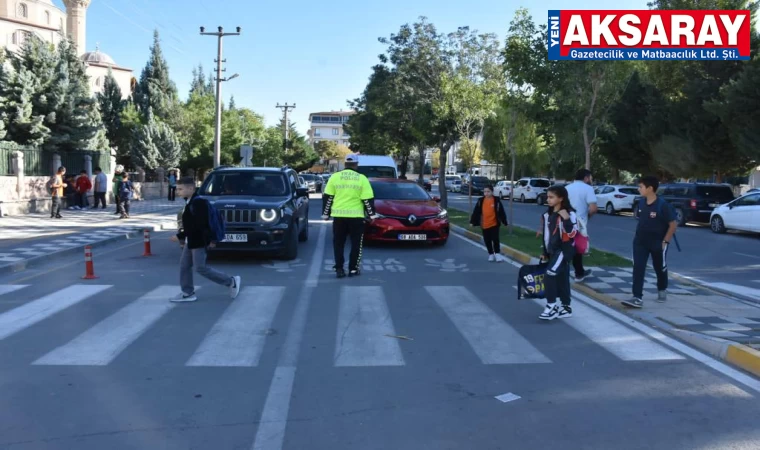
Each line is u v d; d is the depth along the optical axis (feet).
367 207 33.71
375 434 13.87
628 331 22.90
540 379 17.61
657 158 103.60
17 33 198.49
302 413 15.01
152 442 13.35
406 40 98.89
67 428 14.01
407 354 19.83
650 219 26.20
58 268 35.96
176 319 23.81
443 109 81.05
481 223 40.68
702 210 76.38
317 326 23.08
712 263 43.27
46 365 18.30
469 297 28.76
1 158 71.82
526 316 25.12
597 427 14.37
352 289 30.27
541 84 52.54
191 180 26.27
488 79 88.33
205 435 13.73
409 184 51.24
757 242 59.41
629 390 16.80
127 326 22.71
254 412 15.05
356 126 144.25
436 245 48.96
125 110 157.48
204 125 162.91
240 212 36.83
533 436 13.84
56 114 90.27
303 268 36.50
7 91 86.07
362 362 18.95
